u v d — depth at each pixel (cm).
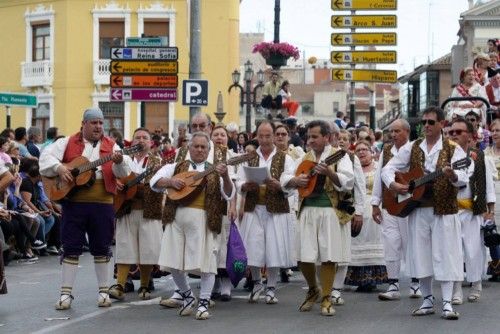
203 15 4591
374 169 1472
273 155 1330
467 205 1303
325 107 8806
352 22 2403
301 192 1229
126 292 1441
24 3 4766
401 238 1361
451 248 1172
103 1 4588
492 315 1207
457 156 1177
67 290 1281
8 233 1894
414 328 1114
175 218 1204
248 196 1325
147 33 4572
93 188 1273
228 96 4606
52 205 2044
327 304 1222
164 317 1204
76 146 1280
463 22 5472
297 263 1295
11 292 1455
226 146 1388
